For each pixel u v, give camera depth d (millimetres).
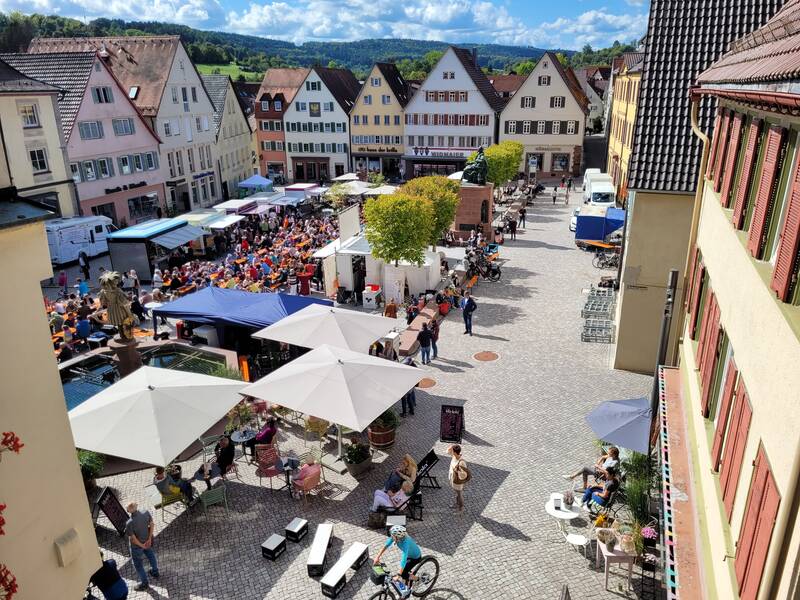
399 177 66562
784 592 4602
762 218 6785
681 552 7875
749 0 17672
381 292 26656
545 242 36531
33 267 4652
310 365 13945
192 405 12656
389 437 14695
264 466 13312
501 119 62875
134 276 28250
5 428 4465
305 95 66938
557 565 10961
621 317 18531
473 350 20781
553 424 15844
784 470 5004
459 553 11273
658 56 17688
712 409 9102
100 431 11836
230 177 59594
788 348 5281
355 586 10555
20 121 33500
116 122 41656
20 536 4598
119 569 11086
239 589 10562
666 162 16938
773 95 5211
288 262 30156
